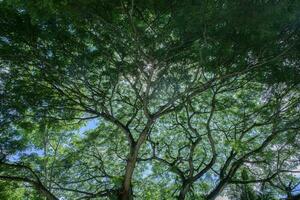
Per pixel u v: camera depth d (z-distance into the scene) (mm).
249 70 13719
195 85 15211
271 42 12148
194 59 13164
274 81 14492
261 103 16953
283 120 16281
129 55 13672
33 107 15227
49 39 13500
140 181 20391
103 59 14188
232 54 12688
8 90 15000
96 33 13109
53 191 18859
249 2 10711
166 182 20094
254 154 16812
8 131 15984
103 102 15484
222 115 18766
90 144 19125
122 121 18547
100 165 18656
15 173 16891
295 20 11234
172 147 19812
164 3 11188
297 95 15992
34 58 14086
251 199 14766
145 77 14719
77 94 15508
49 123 15703
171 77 14203
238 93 17188
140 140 15141
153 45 12547
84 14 11492
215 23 11273
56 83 14969
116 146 18906
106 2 11125
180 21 11352
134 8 11492
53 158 19094
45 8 10492
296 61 13633
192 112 18375
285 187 15539
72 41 13570
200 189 19594
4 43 13719
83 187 18766
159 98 15648
